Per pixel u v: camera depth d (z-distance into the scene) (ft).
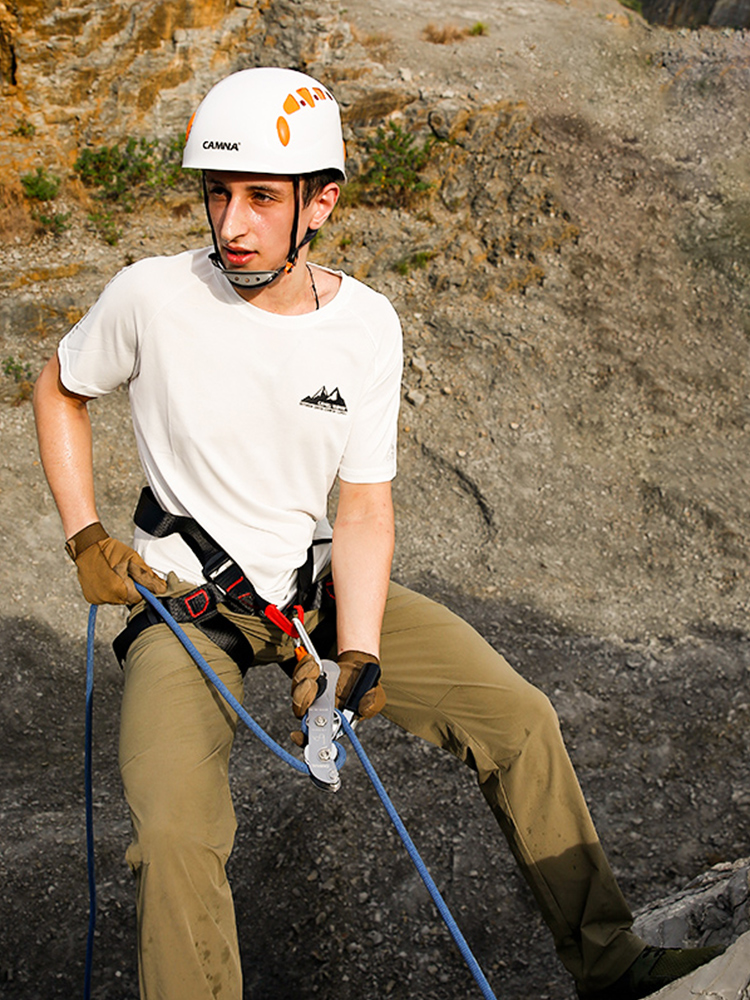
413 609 6.82
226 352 5.93
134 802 5.12
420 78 28.43
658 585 18.71
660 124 30.78
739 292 25.70
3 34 22.48
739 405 23.09
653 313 25.09
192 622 6.18
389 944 10.98
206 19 25.38
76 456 6.46
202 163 5.57
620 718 15.02
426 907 11.46
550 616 17.62
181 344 5.90
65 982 10.61
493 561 19.16
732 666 16.08
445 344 23.79
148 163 24.34
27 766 14.21
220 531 6.25
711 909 8.18
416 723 6.76
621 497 20.75
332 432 6.22
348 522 6.68
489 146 27.43
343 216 25.85
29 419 19.99
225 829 5.32
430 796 13.29
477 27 33.45
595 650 16.72
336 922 11.28
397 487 20.85
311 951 10.93
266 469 6.19
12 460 19.19
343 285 6.32
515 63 31.45
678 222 27.37
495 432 22.00
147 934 4.94
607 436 22.16
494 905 11.50
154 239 24.00
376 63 28.09
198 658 5.71
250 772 13.93
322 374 6.07
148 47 24.38
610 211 27.25
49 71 23.18
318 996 10.41
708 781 13.64
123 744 5.43
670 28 37.37
